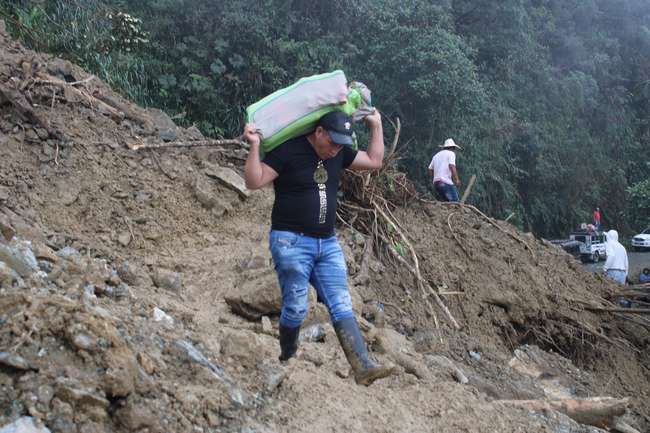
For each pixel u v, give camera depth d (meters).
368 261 8.15
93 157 7.37
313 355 5.19
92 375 3.41
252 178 3.80
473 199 22.56
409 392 5.09
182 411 3.66
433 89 18.25
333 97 3.83
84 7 13.30
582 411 6.19
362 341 4.00
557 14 33.50
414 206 10.03
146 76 14.11
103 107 8.24
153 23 15.53
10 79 7.43
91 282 4.71
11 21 11.32
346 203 8.91
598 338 9.60
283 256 3.95
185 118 14.92
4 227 4.86
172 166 7.94
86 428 3.22
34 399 3.20
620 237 33.50
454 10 25.75
